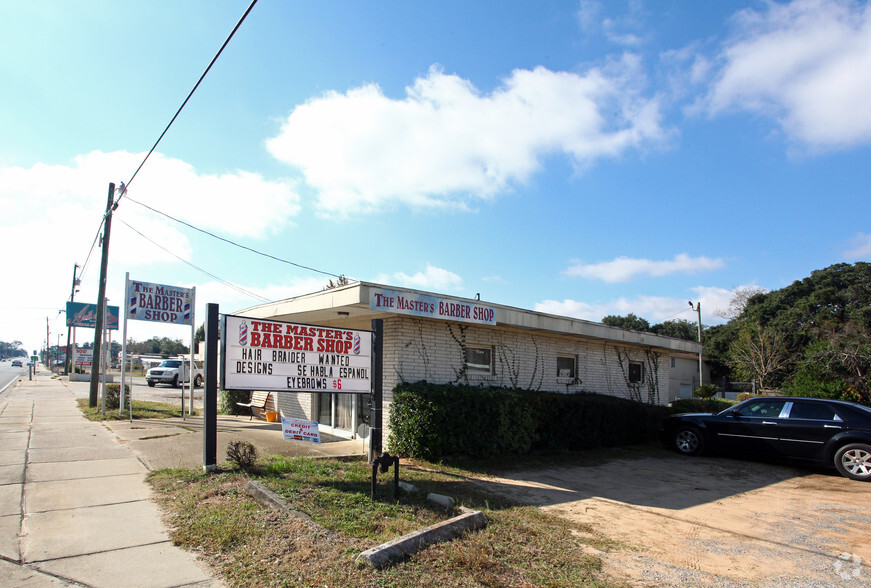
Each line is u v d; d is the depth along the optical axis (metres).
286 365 8.10
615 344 15.84
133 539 5.15
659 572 5.09
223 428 12.80
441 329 11.29
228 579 4.31
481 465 9.73
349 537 5.15
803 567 5.35
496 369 12.38
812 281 45.34
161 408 17.39
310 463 8.44
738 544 6.00
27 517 5.73
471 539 5.42
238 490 6.55
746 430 11.20
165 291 15.01
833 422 10.19
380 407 8.80
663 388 17.58
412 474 8.42
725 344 47.88
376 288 9.23
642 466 10.71
